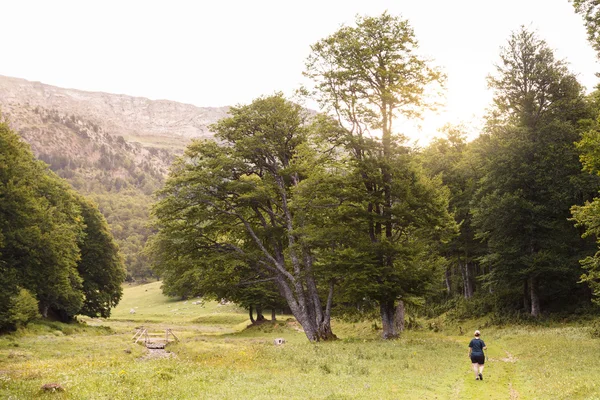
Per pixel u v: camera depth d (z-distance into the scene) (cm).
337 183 3403
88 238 6644
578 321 4019
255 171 3894
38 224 3850
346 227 3422
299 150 3459
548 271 4184
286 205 3709
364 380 1631
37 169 4681
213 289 3753
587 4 2708
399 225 3500
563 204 4138
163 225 3706
